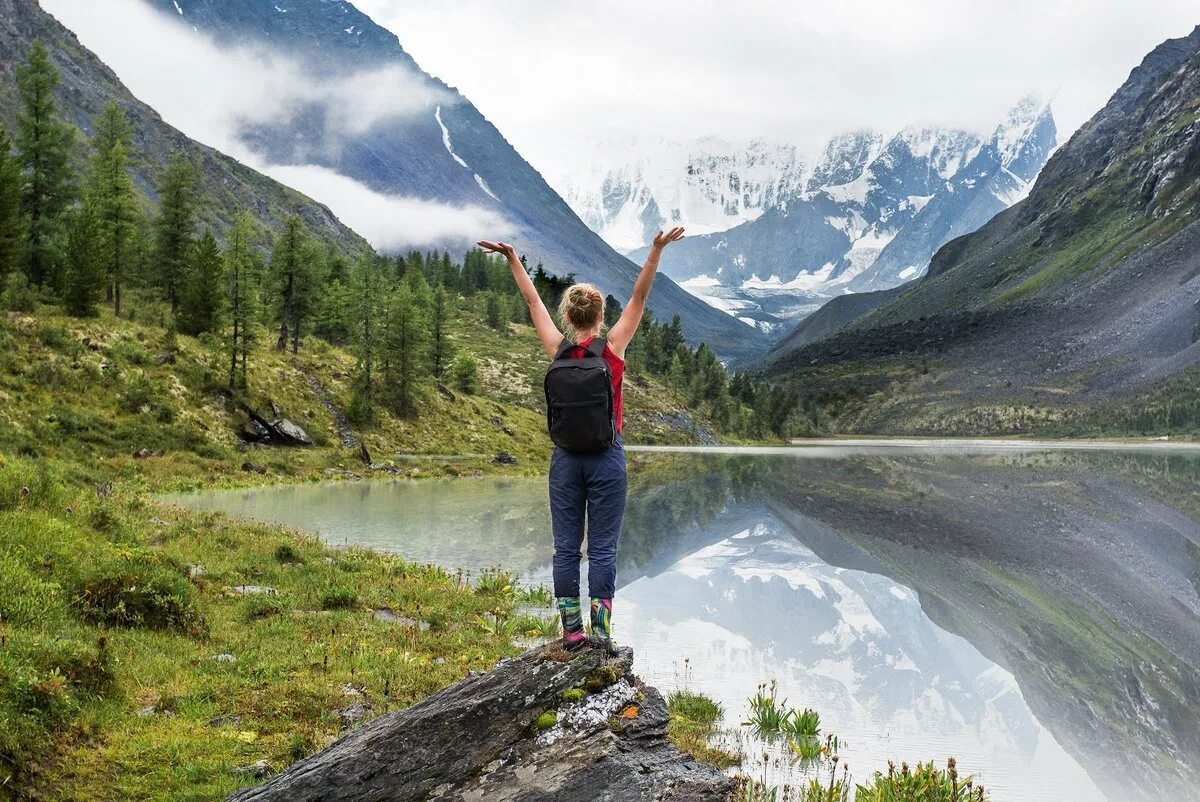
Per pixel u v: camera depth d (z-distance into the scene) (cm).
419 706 580
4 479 1747
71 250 6128
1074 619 1744
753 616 1759
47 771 762
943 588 2044
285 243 8506
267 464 5572
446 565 2320
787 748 1046
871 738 1092
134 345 6038
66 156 7119
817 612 1797
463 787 512
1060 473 6662
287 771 576
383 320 8625
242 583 1742
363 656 1261
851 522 3403
